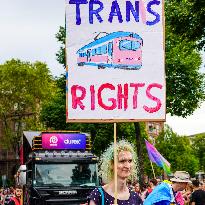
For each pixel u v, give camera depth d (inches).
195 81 1405.0
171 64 1386.6
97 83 279.4
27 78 2506.2
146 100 280.8
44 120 1884.8
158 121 280.5
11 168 3053.6
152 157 805.2
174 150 3132.4
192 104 1421.0
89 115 278.4
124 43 282.5
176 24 885.8
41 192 627.8
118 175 221.1
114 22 283.3
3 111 2518.5
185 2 884.0
